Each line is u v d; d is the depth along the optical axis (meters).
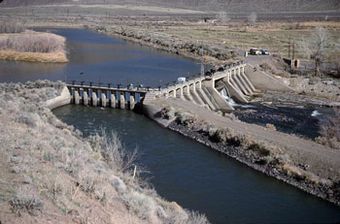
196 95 67.88
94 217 19.69
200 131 49.66
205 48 118.19
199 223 26.11
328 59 100.56
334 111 63.50
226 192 35.53
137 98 65.25
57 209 19.02
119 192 24.28
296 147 42.69
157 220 23.20
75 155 28.30
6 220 16.67
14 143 27.09
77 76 82.62
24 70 90.12
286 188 36.69
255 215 31.83
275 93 79.06
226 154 44.06
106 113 60.22
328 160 39.66
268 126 54.75
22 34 129.00
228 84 75.62
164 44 130.62
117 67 93.94
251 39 142.00
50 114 46.91
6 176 20.94
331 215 32.34
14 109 39.19
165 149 45.22
